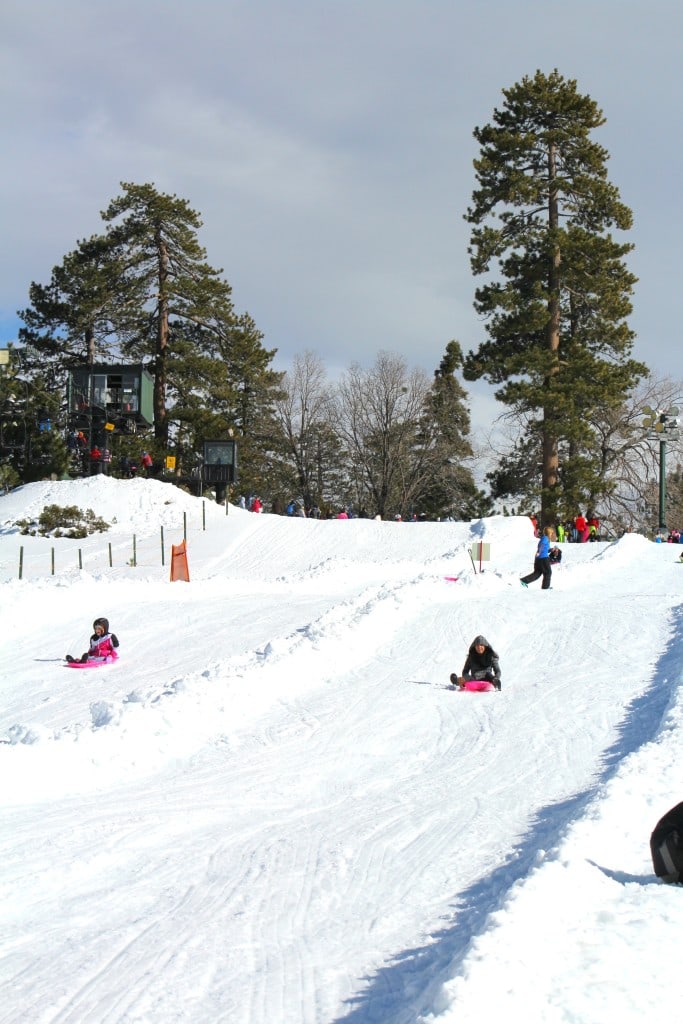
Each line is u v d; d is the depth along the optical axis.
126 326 70.38
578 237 57.78
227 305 71.56
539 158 60.19
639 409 70.88
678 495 71.94
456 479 80.25
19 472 71.50
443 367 86.44
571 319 63.22
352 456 83.56
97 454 58.59
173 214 68.62
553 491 58.47
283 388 84.44
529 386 57.22
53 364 72.38
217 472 57.09
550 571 26.56
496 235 58.31
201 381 68.94
